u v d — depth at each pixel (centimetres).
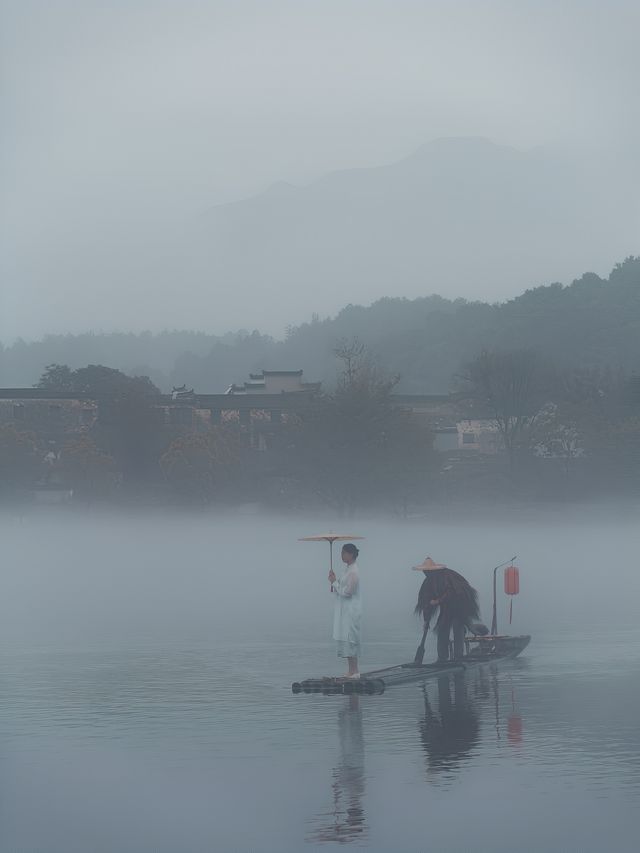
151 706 2138
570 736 1783
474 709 2039
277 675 2530
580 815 1344
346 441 12175
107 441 13625
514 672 2488
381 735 1828
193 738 1834
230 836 1296
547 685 2297
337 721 1964
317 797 1453
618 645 2956
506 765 1595
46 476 13088
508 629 3362
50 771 1614
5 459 12406
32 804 1443
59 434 13888
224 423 14438
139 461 13575
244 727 1923
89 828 1340
